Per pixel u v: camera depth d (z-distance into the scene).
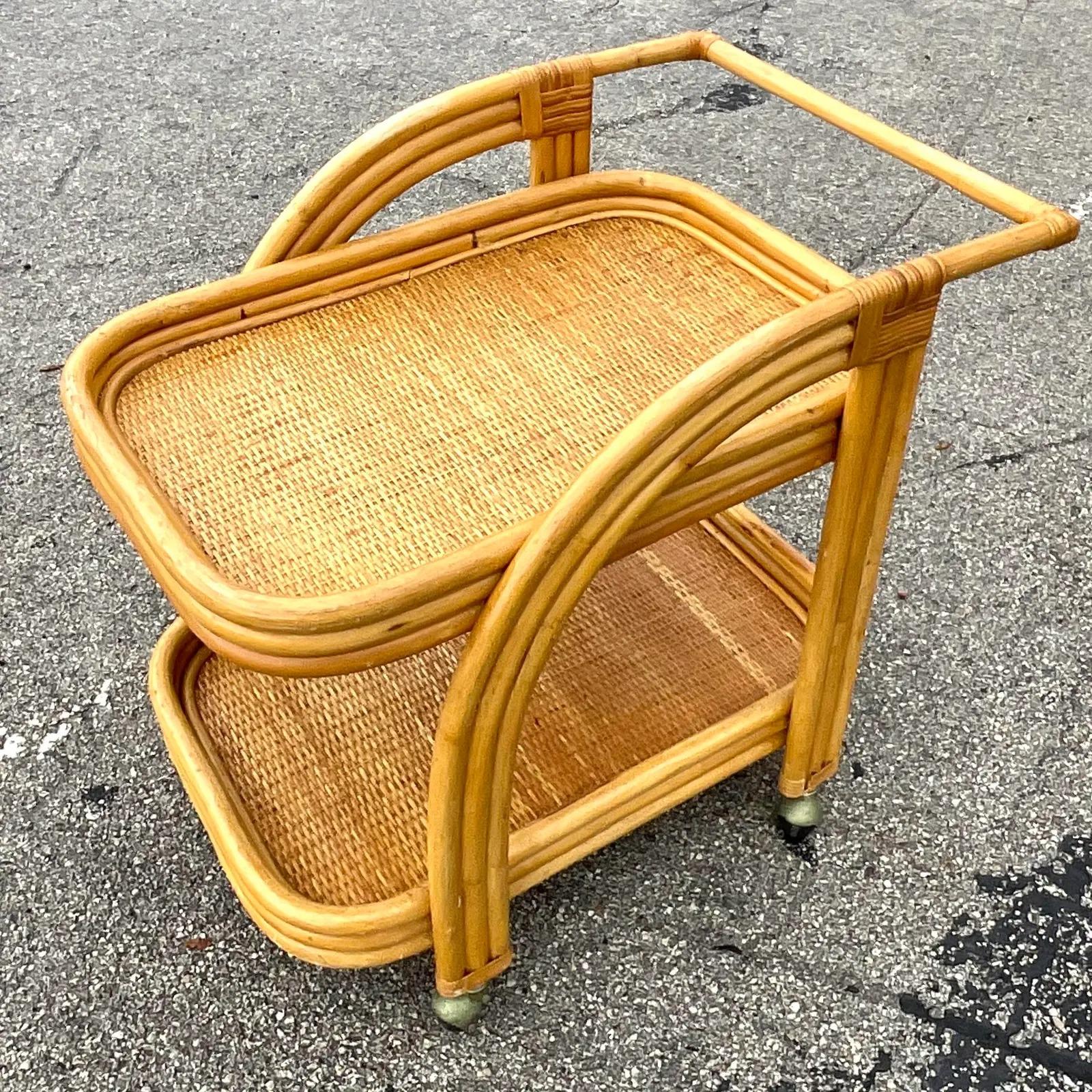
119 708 1.35
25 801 1.26
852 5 2.70
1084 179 2.14
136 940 1.14
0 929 1.15
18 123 2.33
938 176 0.97
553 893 1.18
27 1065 1.06
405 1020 1.09
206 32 2.64
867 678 1.37
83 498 1.60
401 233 1.05
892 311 0.85
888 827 1.23
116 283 1.94
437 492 0.87
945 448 1.67
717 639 1.26
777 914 1.16
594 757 1.14
